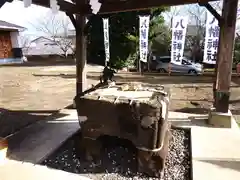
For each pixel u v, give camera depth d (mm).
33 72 12289
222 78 4285
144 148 2943
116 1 4668
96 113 3096
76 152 3514
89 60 15805
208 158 3225
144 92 3469
